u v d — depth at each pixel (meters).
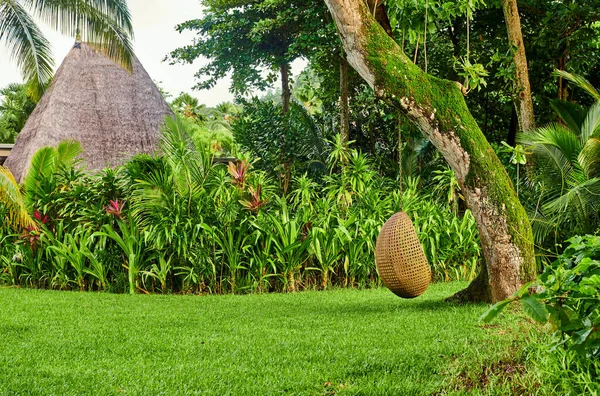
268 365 4.89
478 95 16.61
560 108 13.05
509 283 7.26
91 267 11.07
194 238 10.17
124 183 11.39
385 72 6.97
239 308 8.13
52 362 5.09
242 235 10.52
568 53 15.19
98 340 5.94
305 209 10.96
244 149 16.16
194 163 11.14
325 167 16.03
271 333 6.20
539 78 15.89
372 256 10.79
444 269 11.62
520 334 5.29
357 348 5.36
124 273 10.66
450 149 7.21
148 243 10.61
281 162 15.66
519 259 7.25
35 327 6.72
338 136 12.28
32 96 17.73
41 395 4.20
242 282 10.37
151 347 5.62
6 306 8.37
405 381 4.29
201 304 8.59
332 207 11.22
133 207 10.70
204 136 31.12
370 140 17.73
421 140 15.30
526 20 15.98
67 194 11.62
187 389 4.29
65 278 10.94
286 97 26.17
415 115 7.11
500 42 15.66
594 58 15.95
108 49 15.77
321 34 15.93
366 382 4.37
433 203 12.79
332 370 4.66
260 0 22.41
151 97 19.42
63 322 7.03
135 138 18.27
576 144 11.02
